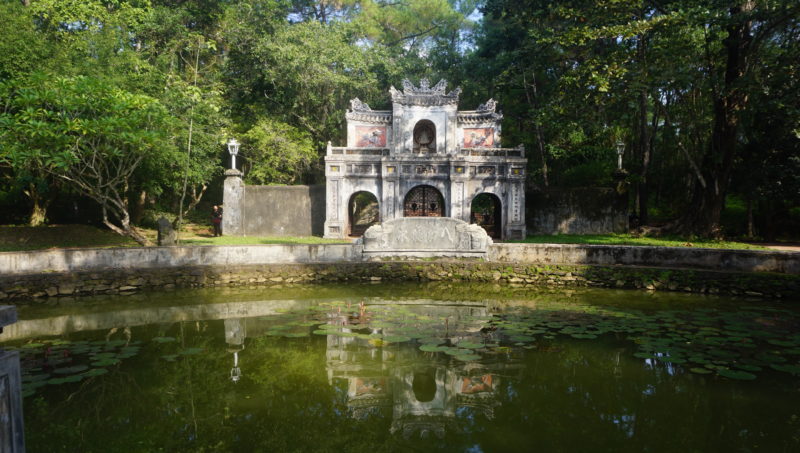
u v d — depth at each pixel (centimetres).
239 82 2570
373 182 2239
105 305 1061
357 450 421
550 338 759
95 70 1675
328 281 1344
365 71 2680
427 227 1434
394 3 3916
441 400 532
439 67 3192
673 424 469
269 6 2578
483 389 561
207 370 623
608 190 2298
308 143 2602
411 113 2311
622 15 1766
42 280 1138
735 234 2089
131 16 2033
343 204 2212
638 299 1123
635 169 2556
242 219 2238
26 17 1606
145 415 492
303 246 1377
